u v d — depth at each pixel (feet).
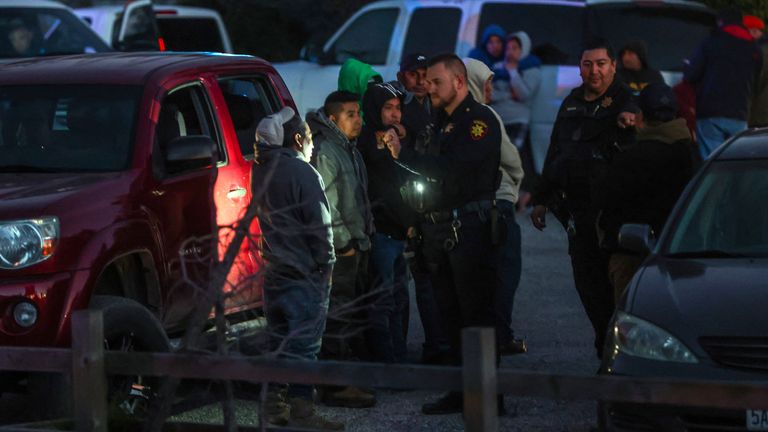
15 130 39.19
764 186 37.52
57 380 33.45
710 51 75.46
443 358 45.16
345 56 84.02
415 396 42.04
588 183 43.24
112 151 38.04
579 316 54.29
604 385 23.67
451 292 38.78
